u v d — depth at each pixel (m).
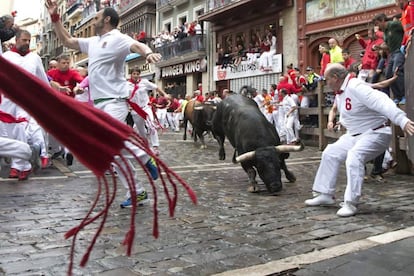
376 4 17.08
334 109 6.49
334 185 5.62
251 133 6.54
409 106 2.79
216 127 8.44
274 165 6.24
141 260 3.58
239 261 3.59
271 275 3.28
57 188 6.73
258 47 23.58
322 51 12.98
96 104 5.29
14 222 4.73
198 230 4.50
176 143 15.42
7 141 4.25
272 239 4.21
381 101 5.02
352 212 5.15
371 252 3.79
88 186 6.93
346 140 5.55
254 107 7.18
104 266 3.44
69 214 5.11
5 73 1.42
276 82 22.30
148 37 35.62
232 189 6.84
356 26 17.98
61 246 3.91
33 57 6.91
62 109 1.47
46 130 1.46
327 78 5.60
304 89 13.69
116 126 1.56
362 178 5.21
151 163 5.59
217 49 27.08
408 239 4.18
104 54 5.16
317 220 4.95
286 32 21.66
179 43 30.20
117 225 4.64
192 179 7.77
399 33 8.67
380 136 5.28
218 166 9.52
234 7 23.95
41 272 3.29
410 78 2.75
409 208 5.53
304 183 7.31
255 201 5.95
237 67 24.83
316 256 3.69
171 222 4.79
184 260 3.60
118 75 5.26
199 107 13.50
